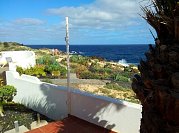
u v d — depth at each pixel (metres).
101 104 6.80
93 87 17.80
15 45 55.84
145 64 2.74
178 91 2.20
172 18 2.42
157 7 2.62
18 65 21.77
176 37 2.41
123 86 18.72
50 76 21.27
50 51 45.91
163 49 2.43
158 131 2.41
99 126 6.88
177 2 2.32
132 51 127.12
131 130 6.19
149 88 2.52
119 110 6.38
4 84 12.78
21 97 11.13
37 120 9.00
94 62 32.66
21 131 8.10
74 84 18.62
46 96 9.43
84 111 7.30
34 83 10.06
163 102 2.31
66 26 7.24
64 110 8.57
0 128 8.30
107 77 22.91
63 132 6.49
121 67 31.47
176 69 2.32
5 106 10.62
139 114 5.93
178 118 2.25
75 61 30.84
